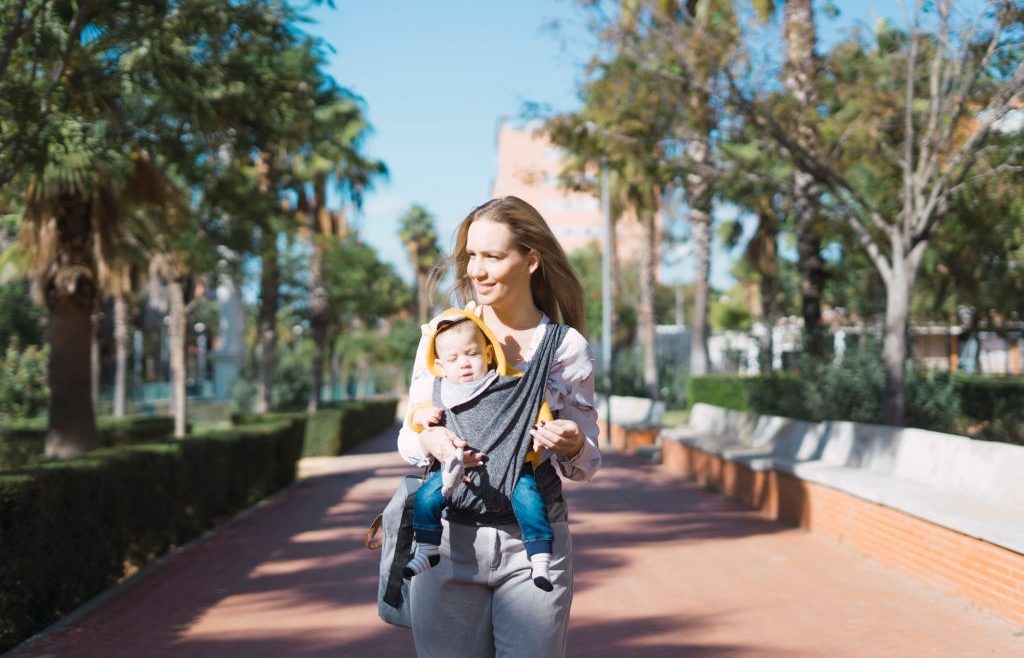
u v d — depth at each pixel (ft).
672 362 142.72
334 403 129.80
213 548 38.81
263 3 32.24
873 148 47.65
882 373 62.13
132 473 33.47
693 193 54.08
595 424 10.57
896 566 29.45
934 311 77.87
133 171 47.80
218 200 53.26
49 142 29.25
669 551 34.94
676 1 48.85
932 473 32.45
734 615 24.89
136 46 31.12
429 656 10.19
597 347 220.02
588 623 24.71
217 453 46.55
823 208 48.24
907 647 21.21
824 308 108.17
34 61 28.63
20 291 121.70
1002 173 45.39
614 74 48.75
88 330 51.85
